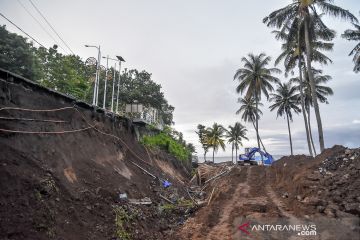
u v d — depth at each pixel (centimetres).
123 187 1166
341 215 840
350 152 1318
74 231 693
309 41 2388
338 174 1170
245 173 2389
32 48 2933
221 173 2752
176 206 1379
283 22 2408
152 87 4147
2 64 2238
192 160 4625
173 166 2831
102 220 826
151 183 1588
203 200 1739
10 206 595
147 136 2469
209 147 6781
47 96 1073
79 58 3422
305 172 1395
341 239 705
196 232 984
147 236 910
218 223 1064
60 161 923
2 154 708
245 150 3459
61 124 1092
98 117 1492
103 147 1368
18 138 817
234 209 1224
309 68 2225
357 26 2877
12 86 899
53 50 3052
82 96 2581
